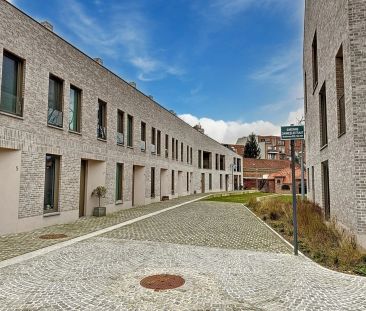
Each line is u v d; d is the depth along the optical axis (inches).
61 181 465.4
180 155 1192.8
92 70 561.6
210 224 476.1
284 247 319.0
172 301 175.6
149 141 853.8
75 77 506.6
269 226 462.3
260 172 2326.5
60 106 474.9
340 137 360.8
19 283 202.4
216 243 336.5
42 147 422.3
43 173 423.5
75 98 519.5
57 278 212.8
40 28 422.6
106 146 609.3
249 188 2234.3
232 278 216.8
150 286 199.0
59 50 465.1
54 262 251.8
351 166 308.7
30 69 402.3
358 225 291.3
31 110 402.6
